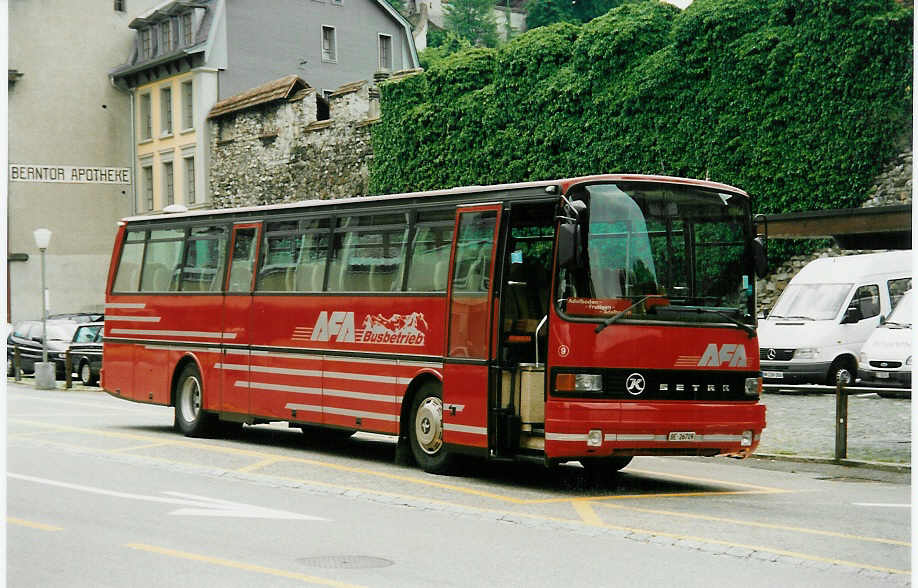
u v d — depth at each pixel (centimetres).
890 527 1093
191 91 5347
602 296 1301
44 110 5572
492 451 1373
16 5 5516
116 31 5744
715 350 1349
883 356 2462
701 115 3041
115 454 1642
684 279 1348
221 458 1617
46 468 1498
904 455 1698
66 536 1019
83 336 3578
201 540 1002
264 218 1823
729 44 2975
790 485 1449
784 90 2864
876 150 2719
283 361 1739
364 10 5828
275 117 4803
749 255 1391
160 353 2023
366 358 1581
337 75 5709
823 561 912
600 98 3284
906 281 2716
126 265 2138
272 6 5472
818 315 2653
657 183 1348
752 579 848
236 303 1852
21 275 5506
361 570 877
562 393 1286
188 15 5356
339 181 4450
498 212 1398
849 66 2744
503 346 1379
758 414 1370
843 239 2814
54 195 5581
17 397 2877
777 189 2888
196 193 5234
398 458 1552
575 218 1266
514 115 3584
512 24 10931
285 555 937
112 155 5706
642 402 1303
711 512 1186
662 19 3203
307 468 1513
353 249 1634
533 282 1411
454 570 879
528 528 1070
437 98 3912
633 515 1159
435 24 10594
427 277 1495
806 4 2819
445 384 1444
